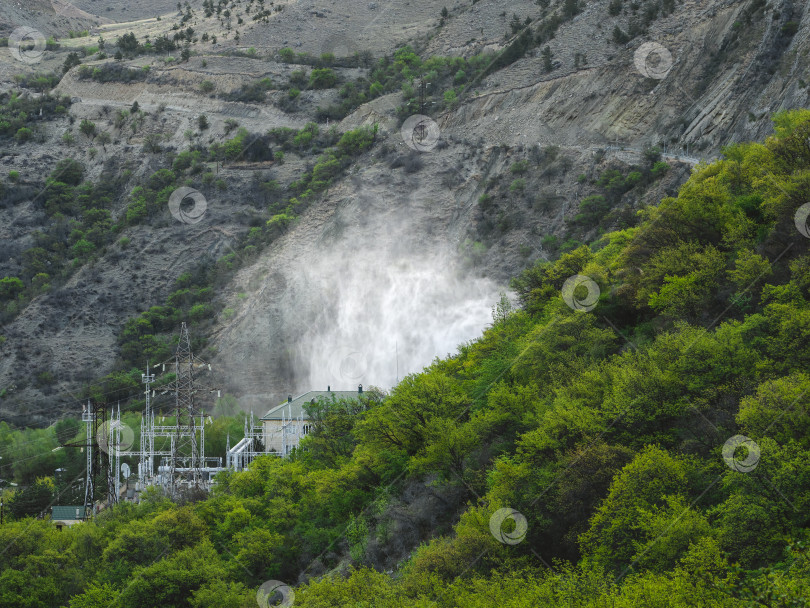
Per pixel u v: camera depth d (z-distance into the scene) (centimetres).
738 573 3123
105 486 8894
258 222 18138
